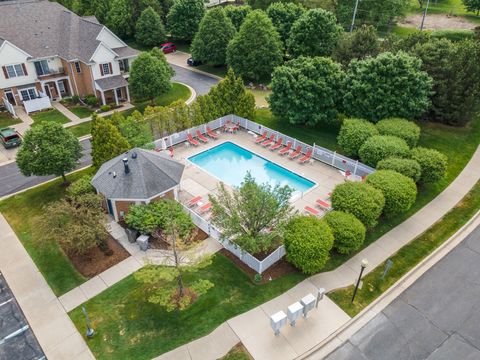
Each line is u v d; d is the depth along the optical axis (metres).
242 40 47.88
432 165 26.11
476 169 30.09
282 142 33.72
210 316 18.06
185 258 19.92
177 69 55.94
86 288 19.73
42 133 26.06
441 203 26.33
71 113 41.56
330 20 49.16
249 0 66.44
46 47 43.53
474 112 33.97
